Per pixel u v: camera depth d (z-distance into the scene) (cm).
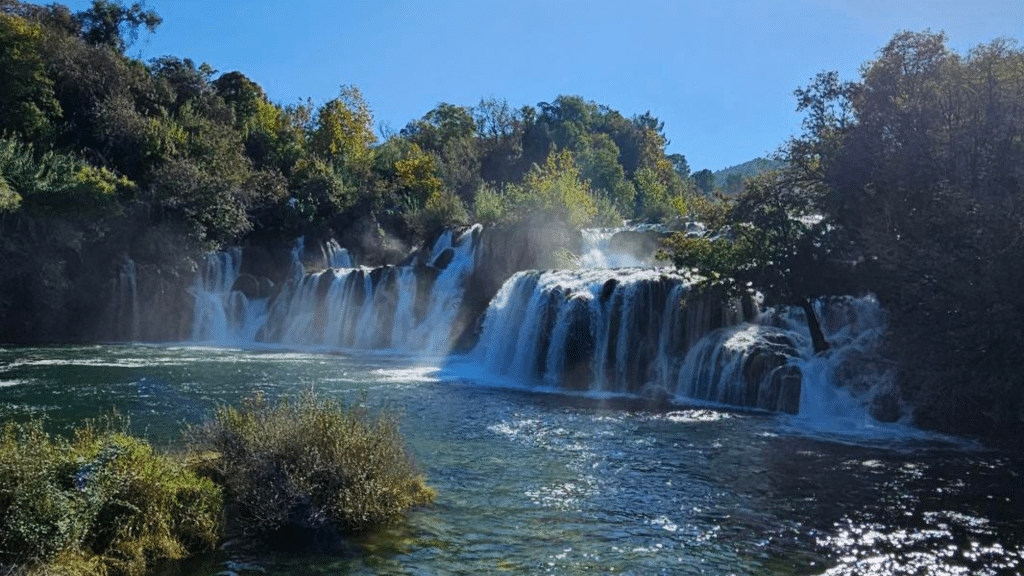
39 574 743
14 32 4794
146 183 4866
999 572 925
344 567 883
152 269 4294
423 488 1199
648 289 2541
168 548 873
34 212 3906
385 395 2309
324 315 4256
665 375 2412
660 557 957
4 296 3803
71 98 5428
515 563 922
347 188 5756
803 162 2261
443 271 4228
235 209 4831
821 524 1098
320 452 1060
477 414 1984
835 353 2097
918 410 1859
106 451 935
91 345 3806
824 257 2127
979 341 1675
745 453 1550
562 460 1472
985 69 1948
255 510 994
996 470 1419
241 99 7475
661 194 7994
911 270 1833
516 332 2983
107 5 7319
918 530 1076
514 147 9512
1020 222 1666
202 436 1166
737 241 2372
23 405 1939
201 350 3678
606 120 11769
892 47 2092
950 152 1925
